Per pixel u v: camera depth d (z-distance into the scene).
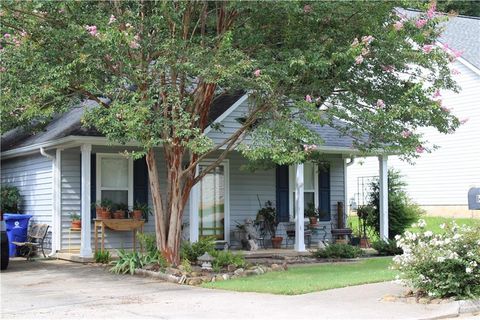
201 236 18.23
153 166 14.05
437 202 27.14
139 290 11.32
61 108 13.38
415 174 28.02
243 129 13.55
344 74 13.34
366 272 13.27
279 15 12.89
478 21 29.86
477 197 11.47
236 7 12.52
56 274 13.87
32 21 12.67
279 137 12.55
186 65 11.98
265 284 11.50
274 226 20.09
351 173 31.47
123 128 12.20
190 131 12.30
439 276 9.52
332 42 12.71
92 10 13.05
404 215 22.00
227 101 17.98
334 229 20.75
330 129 19.67
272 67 12.39
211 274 12.82
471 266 9.30
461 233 9.91
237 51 12.14
